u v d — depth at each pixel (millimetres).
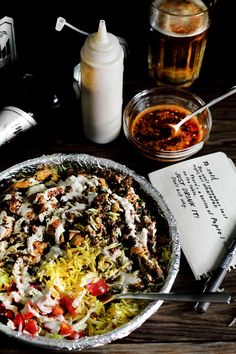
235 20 1046
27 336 695
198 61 1004
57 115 950
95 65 835
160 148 929
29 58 1003
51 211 801
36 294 733
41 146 943
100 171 857
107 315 745
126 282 760
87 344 694
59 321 722
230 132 965
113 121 917
